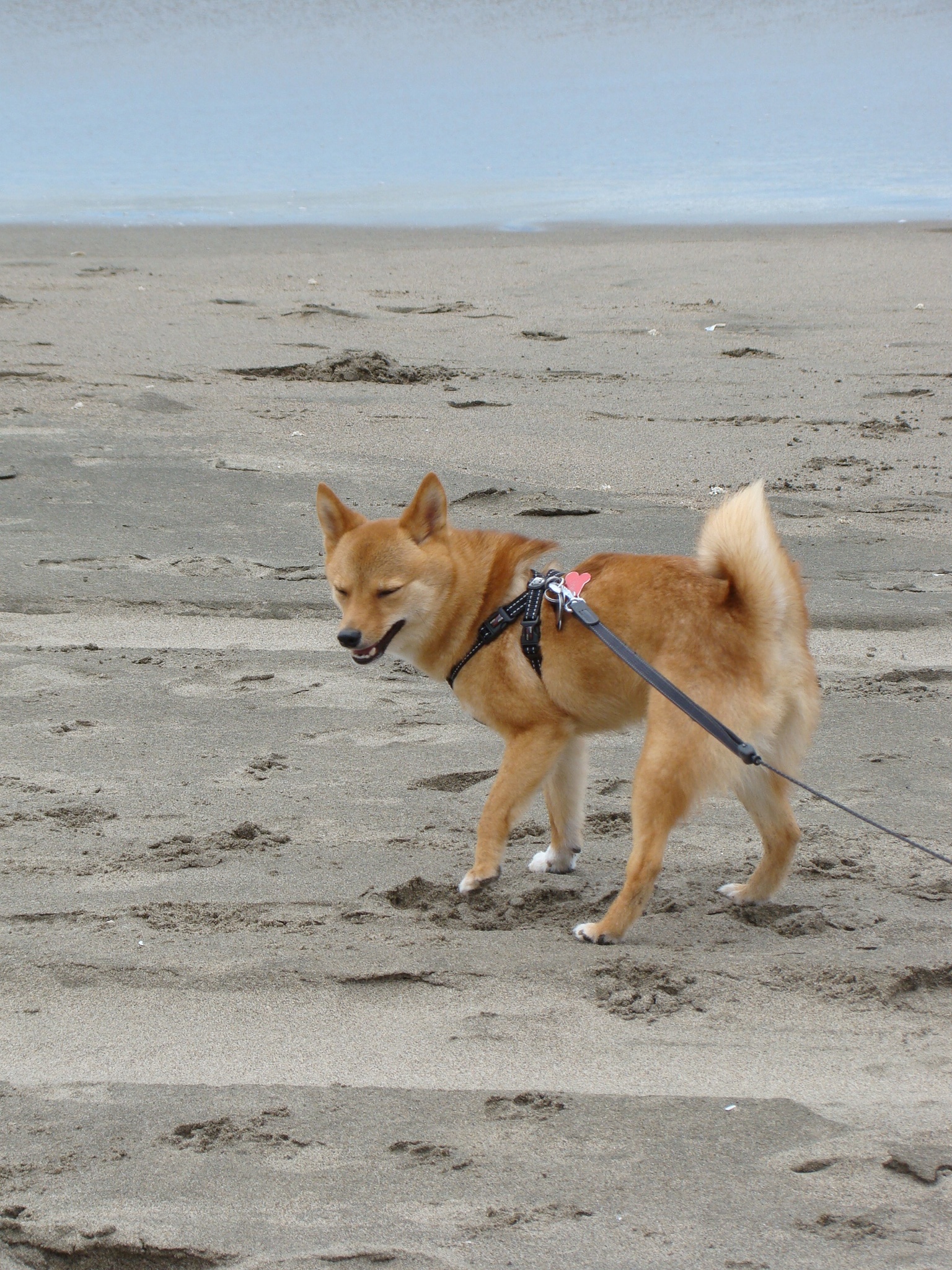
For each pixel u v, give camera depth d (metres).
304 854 6.59
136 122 47.56
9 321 19.52
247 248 26.75
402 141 43.78
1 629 9.73
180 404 15.41
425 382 16.75
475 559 6.63
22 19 74.62
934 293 22.02
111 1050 4.95
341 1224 4.04
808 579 10.84
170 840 6.68
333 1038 5.04
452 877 6.38
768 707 5.75
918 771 7.66
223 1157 4.34
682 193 34.09
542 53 65.38
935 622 10.06
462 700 6.51
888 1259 3.87
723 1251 3.92
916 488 13.04
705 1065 4.87
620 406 15.78
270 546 11.39
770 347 18.77
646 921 6.02
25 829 6.80
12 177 37.09
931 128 43.78
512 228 29.42
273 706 8.59
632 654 5.74
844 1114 4.57
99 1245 3.94
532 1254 3.92
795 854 6.58
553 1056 4.93
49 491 12.41
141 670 9.10
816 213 30.80
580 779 6.57
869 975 5.43
